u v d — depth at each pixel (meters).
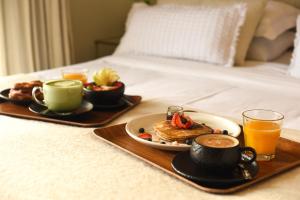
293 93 1.90
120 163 1.07
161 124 1.22
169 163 1.05
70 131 1.30
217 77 2.16
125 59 2.59
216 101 1.71
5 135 1.26
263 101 1.72
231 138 1.03
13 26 2.79
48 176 1.00
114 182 0.97
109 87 1.55
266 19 2.54
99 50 3.54
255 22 2.54
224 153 0.94
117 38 3.59
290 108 1.63
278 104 1.68
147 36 2.68
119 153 1.13
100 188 0.94
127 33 2.86
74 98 1.41
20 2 2.81
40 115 1.42
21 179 0.99
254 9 2.54
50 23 2.99
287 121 1.48
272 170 1.00
